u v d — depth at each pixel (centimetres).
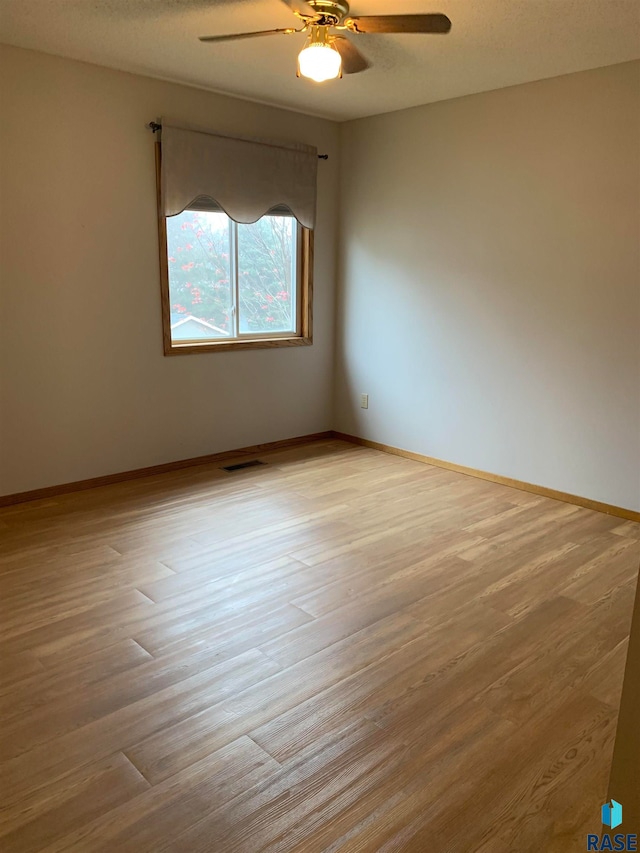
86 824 163
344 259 512
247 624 255
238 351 469
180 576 293
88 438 405
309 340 512
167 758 185
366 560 312
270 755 187
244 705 208
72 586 283
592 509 387
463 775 180
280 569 302
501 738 195
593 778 179
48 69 352
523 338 406
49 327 377
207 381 455
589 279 370
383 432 508
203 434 461
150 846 157
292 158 464
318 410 535
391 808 169
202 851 156
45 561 306
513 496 408
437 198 439
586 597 279
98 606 266
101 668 226
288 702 210
